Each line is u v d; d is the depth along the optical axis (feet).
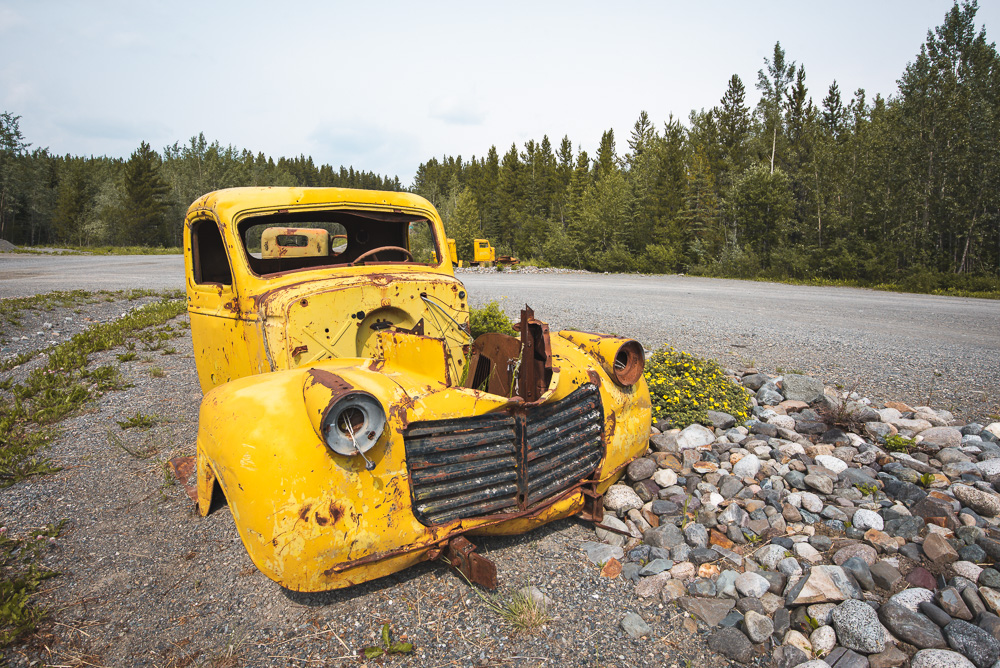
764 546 10.08
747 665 7.59
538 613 8.40
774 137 127.24
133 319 35.99
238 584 9.46
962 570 9.07
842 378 21.72
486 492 9.23
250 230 13.16
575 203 144.97
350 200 13.56
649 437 13.08
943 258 76.23
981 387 20.30
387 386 8.99
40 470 14.19
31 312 37.73
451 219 190.49
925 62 78.13
